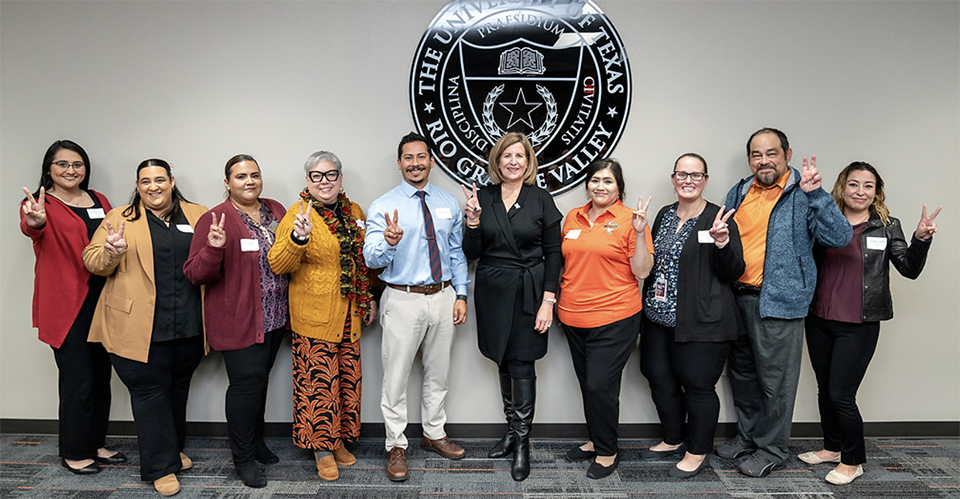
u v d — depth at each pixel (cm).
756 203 266
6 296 308
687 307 254
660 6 293
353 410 271
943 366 307
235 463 259
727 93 296
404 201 264
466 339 304
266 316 256
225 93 298
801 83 296
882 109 296
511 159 259
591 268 254
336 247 254
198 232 246
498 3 293
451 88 295
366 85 297
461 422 308
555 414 308
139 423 251
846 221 241
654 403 287
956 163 297
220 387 306
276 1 295
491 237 260
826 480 261
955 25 292
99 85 298
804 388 308
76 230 260
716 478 265
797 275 255
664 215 273
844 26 293
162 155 301
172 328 250
